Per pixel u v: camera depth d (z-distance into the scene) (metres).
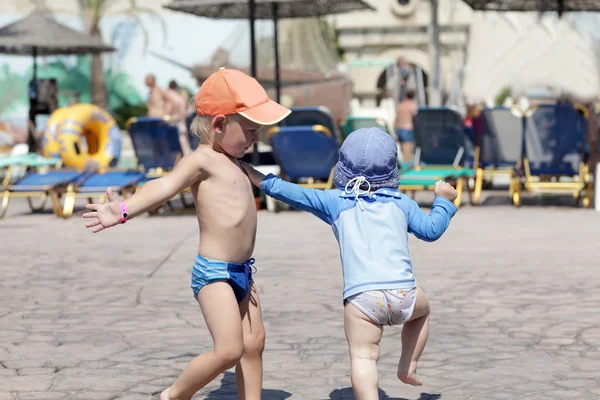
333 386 4.50
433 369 4.77
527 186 13.13
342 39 38.62
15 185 13.70
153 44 38.69
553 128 12.99
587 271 7.62
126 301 6.69
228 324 3.55
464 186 16.95
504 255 8.59
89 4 37.97
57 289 7.23
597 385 4.41
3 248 9.80
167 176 3.60
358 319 3.57
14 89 37.06
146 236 10.73
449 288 6.96
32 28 19.55
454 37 37.28
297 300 6.60
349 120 14.79
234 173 3.67
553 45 25.98
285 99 20.27
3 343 5.44
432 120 13.83
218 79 3.66
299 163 12.86
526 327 5.66
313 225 11.48
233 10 15.40
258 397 3.80
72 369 4.84
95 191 13.41
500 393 4.32
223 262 3.62
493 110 13.30
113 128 17.20
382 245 3.61
